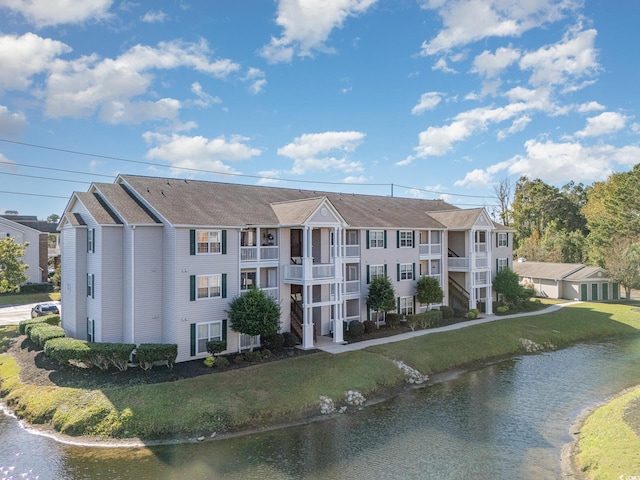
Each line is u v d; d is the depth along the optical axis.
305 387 21.88
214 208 28.52
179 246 24.84
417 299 38.19
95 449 16.81
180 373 22.81
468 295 41.84
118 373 22.67
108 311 25.53
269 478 14.92
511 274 43.94
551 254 65.56
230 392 20.77
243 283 28.58
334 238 30.53
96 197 28.00
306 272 28.53
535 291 52.88
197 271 25.55
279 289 29.69
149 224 25.08
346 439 17.84
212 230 26.27
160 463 15.83
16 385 21.92
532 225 84.38
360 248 34.47
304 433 18.36
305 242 28.88
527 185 85.62
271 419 19.42
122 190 28.38
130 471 15.29
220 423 18.67
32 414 19.23
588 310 43.09
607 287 52.00
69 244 28.97
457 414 20.45
